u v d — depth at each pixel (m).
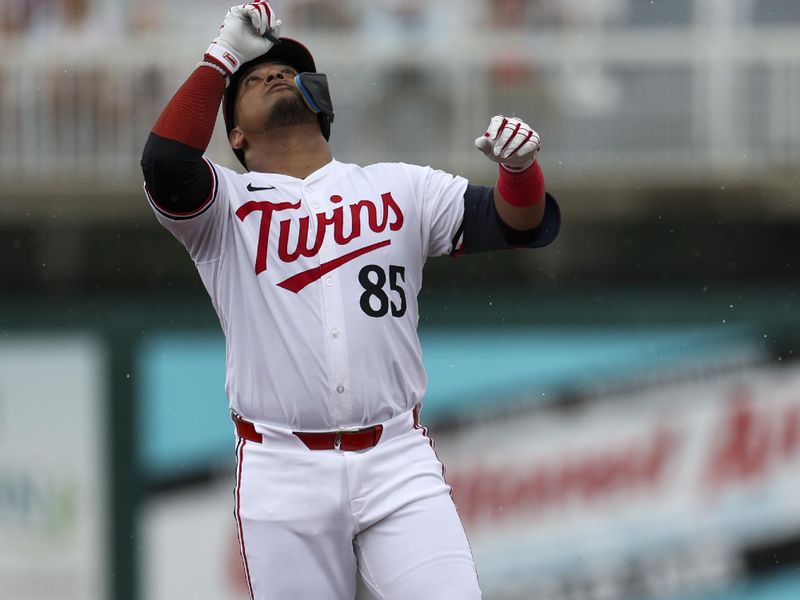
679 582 37.62
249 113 15.01
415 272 14.92
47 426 38.69
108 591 38.03
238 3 40.97
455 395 38.47
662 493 37.81
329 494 14.41
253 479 14.62
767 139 40.72
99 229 40.81
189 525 38.16
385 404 14.52
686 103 40.88
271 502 14.50
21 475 38.56
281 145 15.04
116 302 39.12
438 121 40.69
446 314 38.84
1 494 38.50
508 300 38.84
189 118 14.11
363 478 14.44
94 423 38.66
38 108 40.72
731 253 40.44
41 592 38.22
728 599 37.38
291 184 14.79
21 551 38.31
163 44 40.78
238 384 14.70
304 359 14.31
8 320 39.03
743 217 40.12
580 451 38.09
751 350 38.34
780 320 38.41
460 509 38.03
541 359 38.62
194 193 14.26
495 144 13.92
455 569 14.24
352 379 14.32
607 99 40.97
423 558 14.26
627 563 37.69
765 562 37.34
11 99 40.69
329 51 40.69
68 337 38.94
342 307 14.36
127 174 40.62
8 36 40.84
